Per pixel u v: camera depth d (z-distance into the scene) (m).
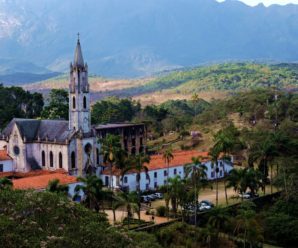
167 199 116.25
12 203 70.12
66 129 144.75
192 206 121.69
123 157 127.88
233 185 132.00
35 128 150.50
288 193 133.75
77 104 141.88
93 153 144.38
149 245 83.38
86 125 144.25
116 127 180.12
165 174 147.12
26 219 66.75
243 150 182.00
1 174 141.50
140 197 130.50
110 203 124.44
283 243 119.12
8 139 149.38
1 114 199.38
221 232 113.69
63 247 64.12
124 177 136.00
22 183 119.62
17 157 147.62
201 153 169.88
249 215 106.75
